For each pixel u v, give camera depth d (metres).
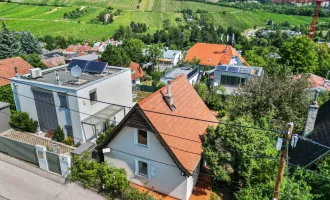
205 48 63.22
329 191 12.16
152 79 49.34
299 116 20.05
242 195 12.65
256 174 14.08
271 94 20.36
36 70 21.94
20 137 20.75
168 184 15.22
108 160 16.91
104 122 22.02
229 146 14.43
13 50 50.62
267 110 20.02
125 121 14.66
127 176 16.72
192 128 16.64
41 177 16.48
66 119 20.41
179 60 65.31
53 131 21.23
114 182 14.69
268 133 16.36
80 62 24.84
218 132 14.79
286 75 23.12
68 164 16.14
